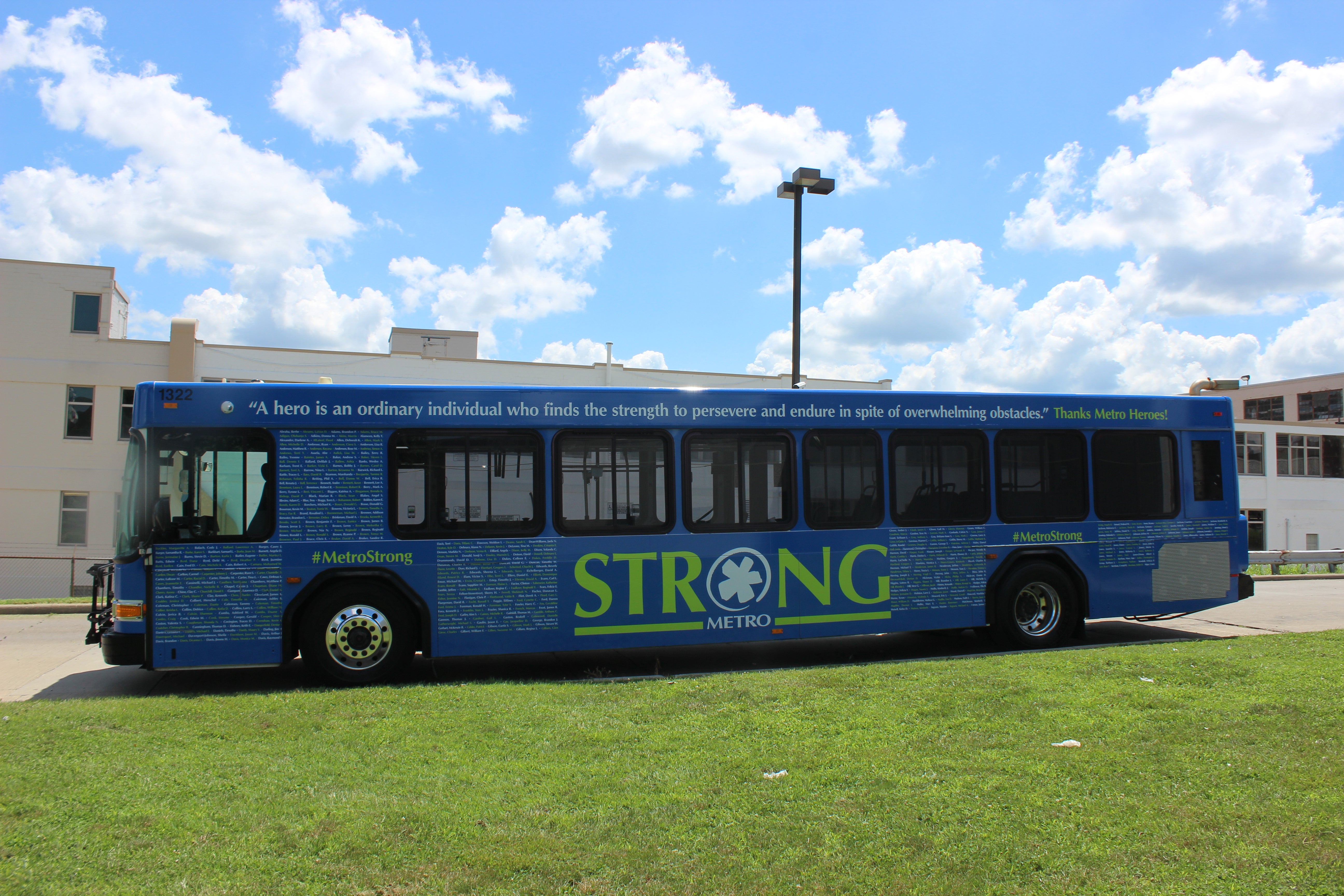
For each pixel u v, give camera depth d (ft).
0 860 12.53
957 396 35.58
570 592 30.94
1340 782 15.72
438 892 11.71
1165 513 37.52
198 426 29.22
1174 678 24.97
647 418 32.24
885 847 13.17
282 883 11.93
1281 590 64.90
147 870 12.30
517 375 130.72
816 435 33.86
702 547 32.17
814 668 28.84
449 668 33.04
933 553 34.60
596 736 19.35
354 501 29.76
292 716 21.17
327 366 120.67
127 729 19.89
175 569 28.66
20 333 113.09
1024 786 15.79
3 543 111.86
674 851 13.03
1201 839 13.37
